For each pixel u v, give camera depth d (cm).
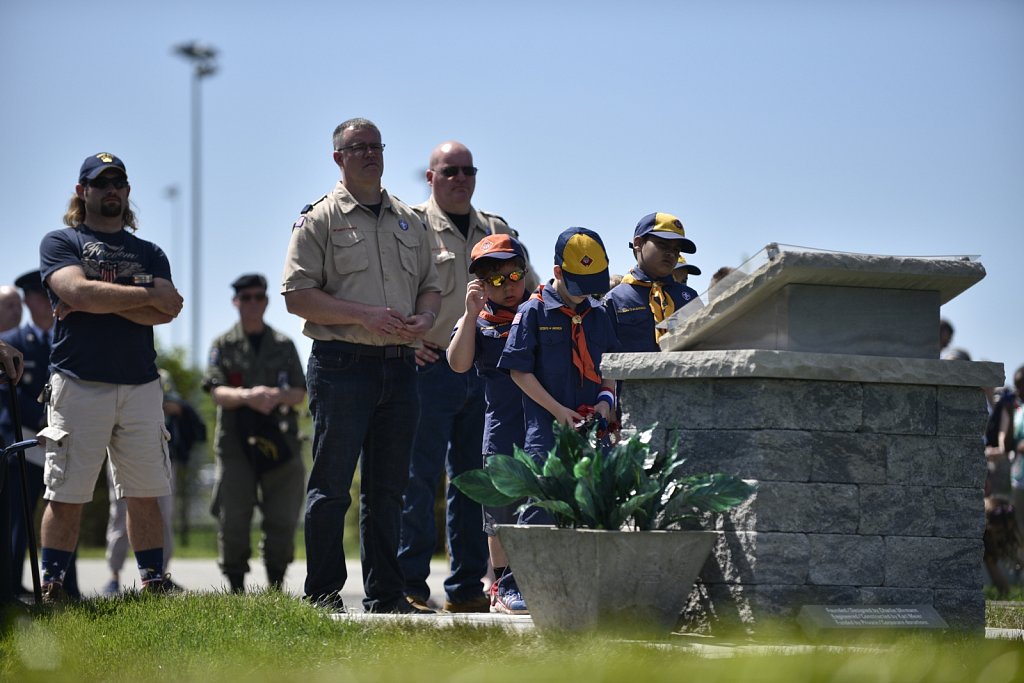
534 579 2250
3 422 3850
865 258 2386
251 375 4469
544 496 2295
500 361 2652
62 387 3033
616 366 2483
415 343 3030
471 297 2772
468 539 3178
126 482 3108
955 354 4688
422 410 3206
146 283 3114
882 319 2455
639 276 3184
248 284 4469
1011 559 4206
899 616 2345
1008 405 4741
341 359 2889
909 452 2425
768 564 2314
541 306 2659
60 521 3081
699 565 2220
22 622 2395
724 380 2380
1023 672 1838
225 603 2556
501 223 3547
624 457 2259
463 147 3434
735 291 2402
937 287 2481
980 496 2477
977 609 2458
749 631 2308
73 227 3150
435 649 2069
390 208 3062
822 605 2328
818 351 2408
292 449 4459
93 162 3138
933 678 1798
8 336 3906
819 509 2353
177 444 4572
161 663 2022
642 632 2184
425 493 3206
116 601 2714
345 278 2961
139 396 3100
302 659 2045
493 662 1948
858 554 2373
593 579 2152
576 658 1903
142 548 3161
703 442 2398
